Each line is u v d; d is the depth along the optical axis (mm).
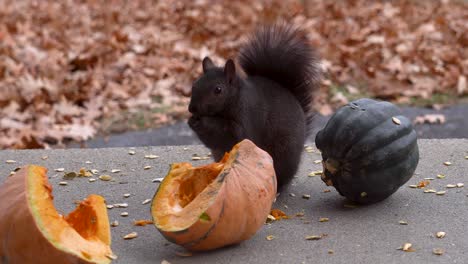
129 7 3883
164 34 3232
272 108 1636
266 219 1515
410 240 1499
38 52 2764
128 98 2418
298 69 1688
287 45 1685
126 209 1610
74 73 2625
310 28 3354
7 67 2557
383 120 1575
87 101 2385
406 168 1578
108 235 1403
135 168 1764
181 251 1484
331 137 1578
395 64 2732
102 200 1427
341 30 3350
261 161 1472
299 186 1681
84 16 3592
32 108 2312
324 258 1460
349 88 2523
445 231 1521
